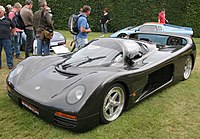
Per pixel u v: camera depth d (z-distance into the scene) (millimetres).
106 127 3168
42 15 6039
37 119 3324
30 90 3268
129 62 3773
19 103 3457
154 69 3879
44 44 6273
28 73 3686
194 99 4172
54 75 3457
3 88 4488
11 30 6258
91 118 2928
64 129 3107
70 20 7270
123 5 15586
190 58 5125
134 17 15586
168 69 4395
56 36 7996
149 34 5449
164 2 14742
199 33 14602
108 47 3957
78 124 2840
